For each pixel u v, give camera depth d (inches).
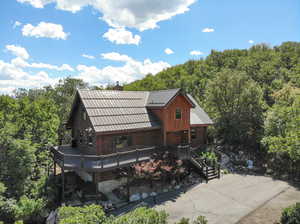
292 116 579.2
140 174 533.0
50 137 797.2
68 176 637.3
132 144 634.2
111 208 481.1
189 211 457.4
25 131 713.0
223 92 985.5
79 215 344.5
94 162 502.3
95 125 531.2
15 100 831.7
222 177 698.8
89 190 551.8
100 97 634.8
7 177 539.5
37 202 470.9
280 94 1049.5
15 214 440.8
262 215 432.5
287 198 522.3
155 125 667.4
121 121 594.2
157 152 624.7
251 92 912.9
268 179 677.9
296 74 1525.6
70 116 692.1
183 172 634.2
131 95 736.3
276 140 526.0
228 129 970.1
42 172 718.5
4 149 549.3
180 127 741.3
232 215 435.2
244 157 858.8
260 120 908.0
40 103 952.9
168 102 662.5
